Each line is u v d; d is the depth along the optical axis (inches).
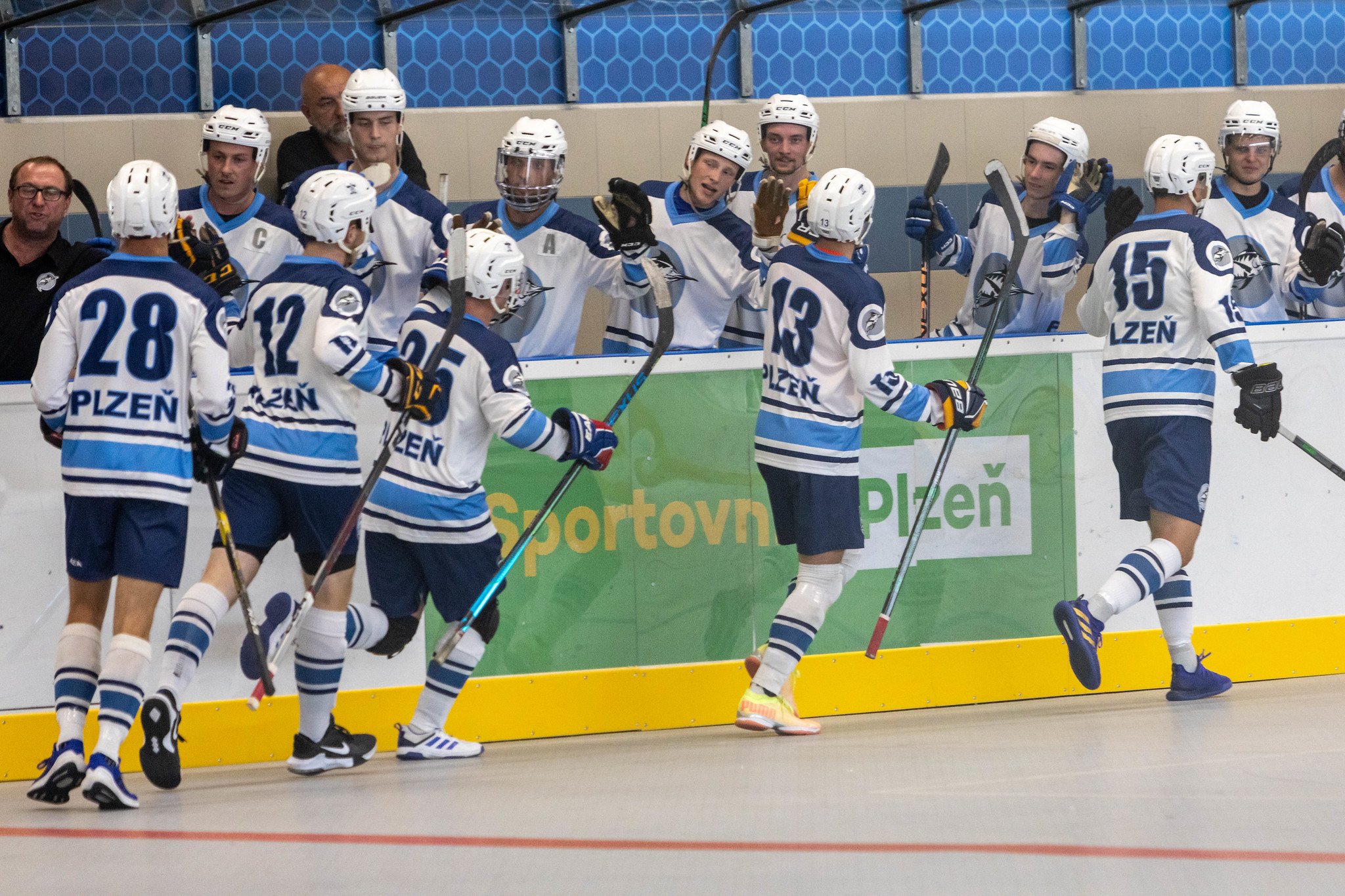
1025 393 781.9
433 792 577.3
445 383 642.8
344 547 630.5
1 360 804.0
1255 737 627.2
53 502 694.5
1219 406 797.2
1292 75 1182.3
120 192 577.6
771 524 762.8
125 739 607.2
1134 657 801.6
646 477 746.8
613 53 1090.1
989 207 922.7
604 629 746.2
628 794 555.5
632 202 759.1
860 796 533.0
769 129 867.4
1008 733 670.5
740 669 761.6
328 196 629.0
